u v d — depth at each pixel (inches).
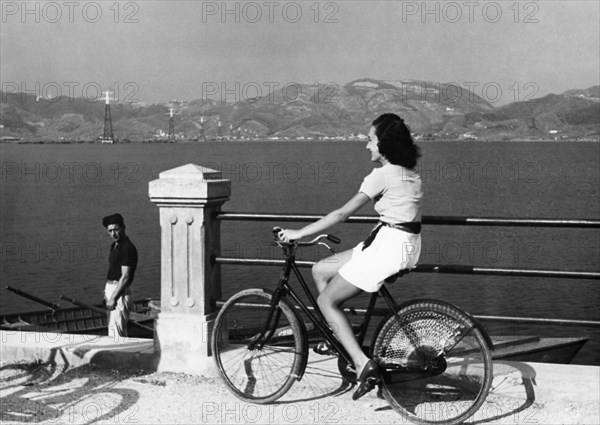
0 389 225.5
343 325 196.1
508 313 1181.1
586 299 1270.9
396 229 190.9
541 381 206.8
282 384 213.5
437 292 1346.0
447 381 211.5
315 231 195.0
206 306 236.7
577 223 213.2
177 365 237.8
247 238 2095.2
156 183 234.7
